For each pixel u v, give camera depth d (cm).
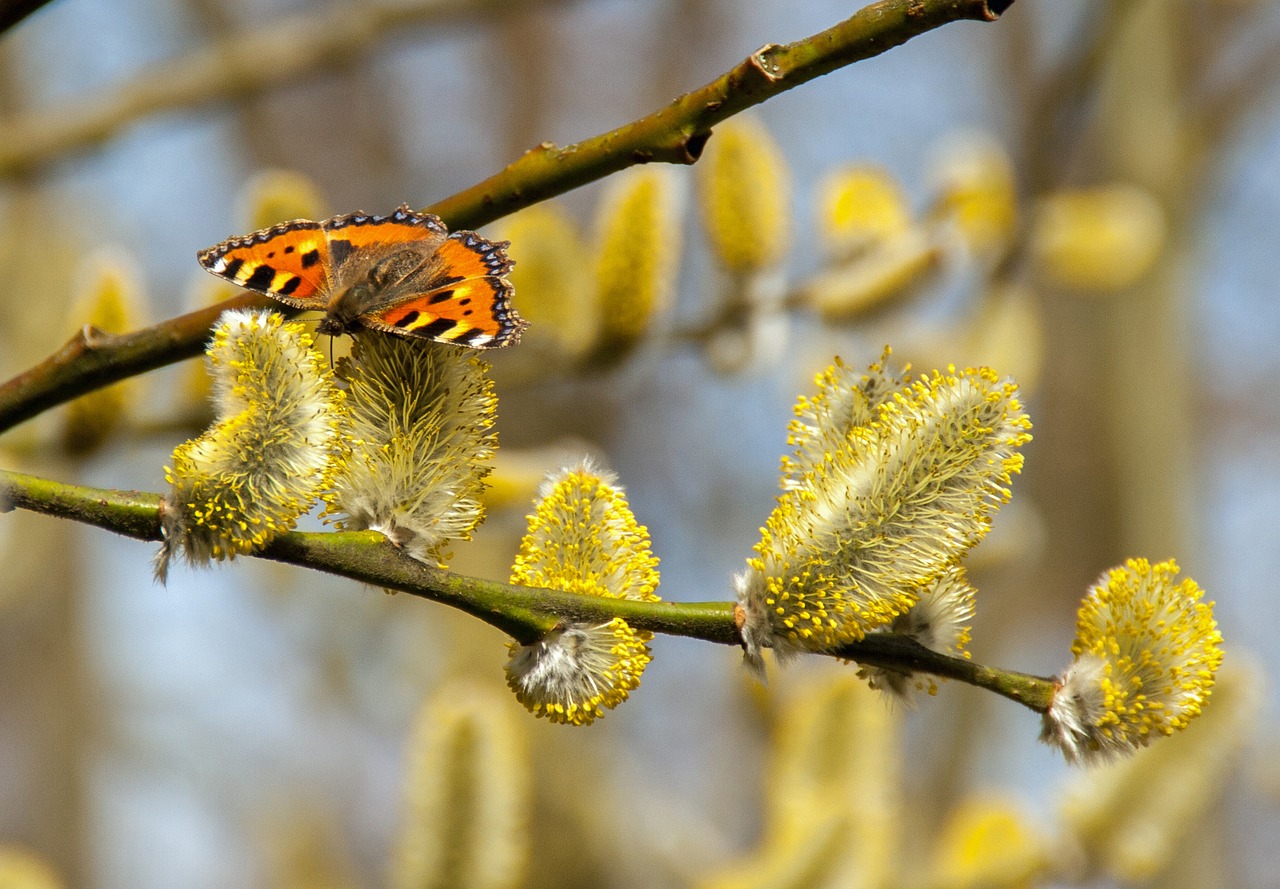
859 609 370
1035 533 1039
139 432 674
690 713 2031
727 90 377
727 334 770
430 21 1115
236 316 378
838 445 390
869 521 371
